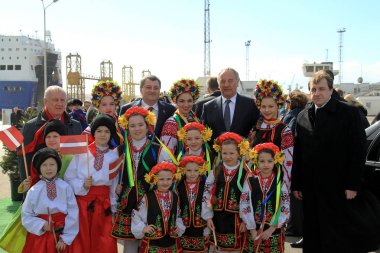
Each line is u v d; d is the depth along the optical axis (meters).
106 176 4.13
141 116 4.32
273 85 4.48
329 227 4.07
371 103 45.59
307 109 4.36
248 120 4.93
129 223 4.22
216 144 4.31
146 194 4.12
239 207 4.10
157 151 4.42
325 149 4.08
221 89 4.95
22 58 57.78
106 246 4.07
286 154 4.40
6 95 57.94
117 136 4.40
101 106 5.20
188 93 4.86
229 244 4.12
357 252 4.08
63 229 3.90
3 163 7.77
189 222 4.24
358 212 4.10
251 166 4.48
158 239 4.03
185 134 4.52
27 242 3.98
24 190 3.95
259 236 3.96
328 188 4.07
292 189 4.45
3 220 6.49
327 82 4.05
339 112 4.07
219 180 4.21
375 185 4.28
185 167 4.30
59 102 4.39
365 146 4.00
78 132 4.76
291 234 5.99
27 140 4.36
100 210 4.12
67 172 4.11
